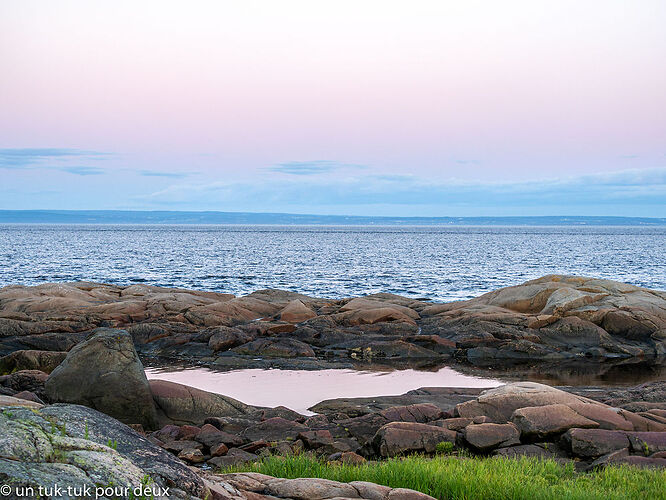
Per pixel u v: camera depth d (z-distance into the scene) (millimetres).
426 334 29891
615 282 33812
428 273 74125
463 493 9148
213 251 123188
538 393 14344
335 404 17109
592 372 24172
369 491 8125
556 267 85312
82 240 174125
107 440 6855
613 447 12102
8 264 82812
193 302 34250
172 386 16562
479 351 27156
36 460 5941
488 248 146875
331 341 28531
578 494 9102
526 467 10797
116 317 30359
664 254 122438
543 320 29297
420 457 11930
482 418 13680
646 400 16656
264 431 14180
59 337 27375
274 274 71500
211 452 13023
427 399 17438
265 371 23641
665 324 29031
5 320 28000
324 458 12469
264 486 8188
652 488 9680
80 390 15648
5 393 15875
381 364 25391
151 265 84125
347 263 91625
